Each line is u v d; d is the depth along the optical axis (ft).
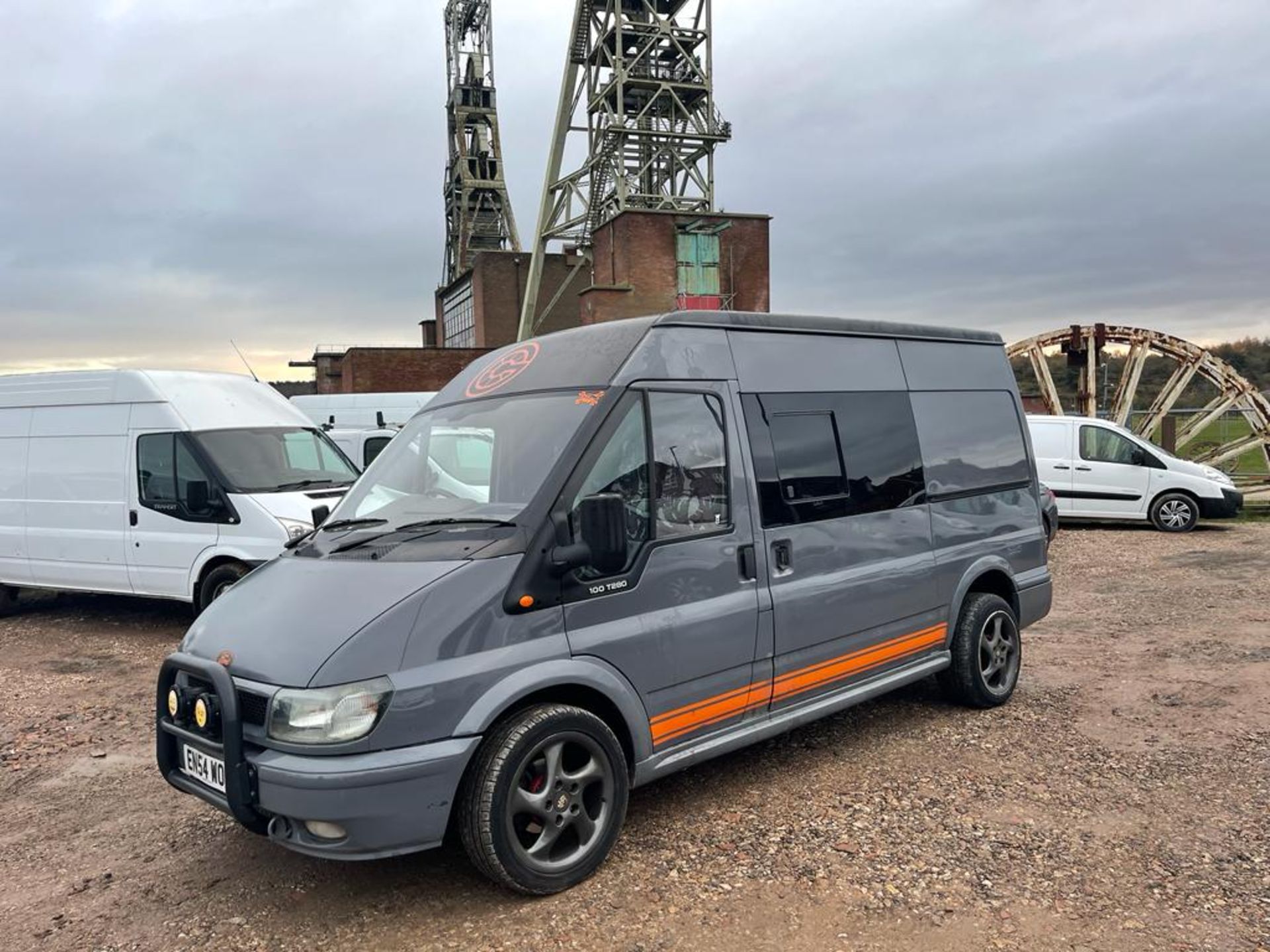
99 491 28.27
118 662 25.50
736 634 13.74
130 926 11.39
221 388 29.09
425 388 115.03
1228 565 36.24
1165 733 17.16
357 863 12.81
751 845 12.92
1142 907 11.00
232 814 10.76
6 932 11.35
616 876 12.12
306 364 165.27
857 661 15.96
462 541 11.84
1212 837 12.80
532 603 11.47
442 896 11.75
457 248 189.16
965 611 18.52
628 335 13.67
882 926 10.76
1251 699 18.94
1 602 32.32
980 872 11.96
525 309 128.36
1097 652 23.45
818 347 16.22
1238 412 76.89
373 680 10.44
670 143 114.93
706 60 114.32
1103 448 48.85
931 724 18.04
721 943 10.50
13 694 22.43
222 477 26.13
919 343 18.58
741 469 14.21
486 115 186.91
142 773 16.89
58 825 14.64
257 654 11.06
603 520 11.41
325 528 13.92
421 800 10.52
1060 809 13.91
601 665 12.05
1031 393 90.84
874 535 16.30
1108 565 37.63
